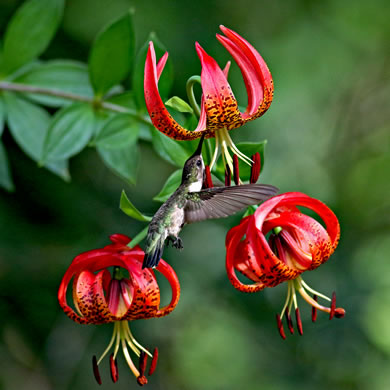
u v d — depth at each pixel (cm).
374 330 752
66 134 453
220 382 789
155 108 312
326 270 767
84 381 682
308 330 748
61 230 649
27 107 487
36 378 664
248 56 331
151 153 696
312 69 880
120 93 461
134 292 343
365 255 853
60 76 484
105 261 356
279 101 870
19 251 636
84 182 670
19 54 472
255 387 772
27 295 639
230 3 747
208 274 733
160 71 318
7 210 635
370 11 889
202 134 331
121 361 697
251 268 354
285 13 838
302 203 353
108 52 446
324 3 870
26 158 644
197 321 754
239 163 386
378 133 980
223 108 318
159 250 336
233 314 751
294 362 776
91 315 350
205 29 682
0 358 656
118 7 668
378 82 954
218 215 322
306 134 909
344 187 929
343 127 955
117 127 435
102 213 666
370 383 755
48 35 476
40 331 659
